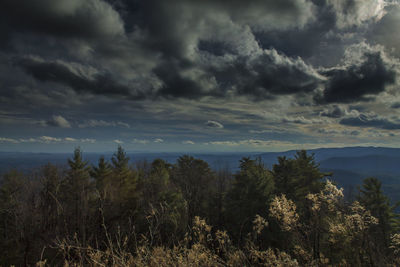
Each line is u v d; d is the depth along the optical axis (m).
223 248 2.59
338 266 2.43
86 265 2.33
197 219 2.79
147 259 2.39
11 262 6.23
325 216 2.67
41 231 4.91
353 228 2.39
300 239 2.71
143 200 19.11
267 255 2.52
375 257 2.23
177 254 2.51
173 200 16.81
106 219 8.28
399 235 2.17
